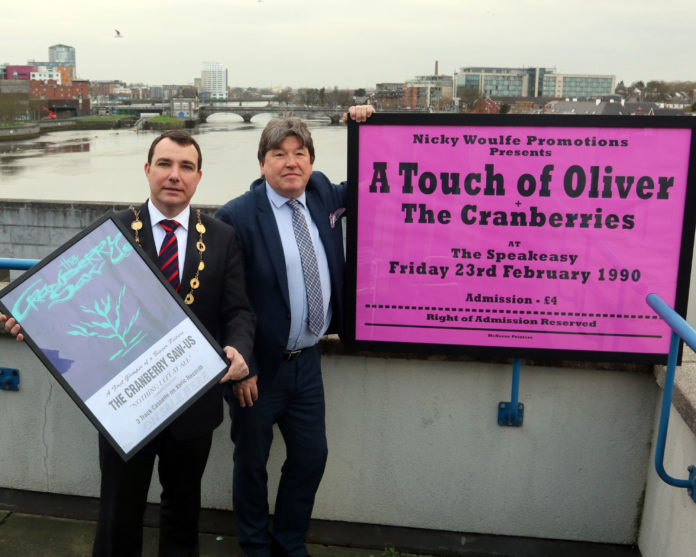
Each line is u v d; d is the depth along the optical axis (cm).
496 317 288
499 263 284
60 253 226
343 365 307
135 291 228
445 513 314
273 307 261
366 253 289
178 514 264
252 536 283
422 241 286
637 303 280
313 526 318
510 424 300
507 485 308
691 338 216
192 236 242
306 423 276
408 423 309
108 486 244
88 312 226
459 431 306
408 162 282
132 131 15312
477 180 280
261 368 266
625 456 298
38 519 321
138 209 245
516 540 310
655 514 282
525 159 277
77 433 323
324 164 5272
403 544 311
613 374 293
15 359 321
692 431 239
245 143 9800
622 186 274
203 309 243
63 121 17475
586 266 281
